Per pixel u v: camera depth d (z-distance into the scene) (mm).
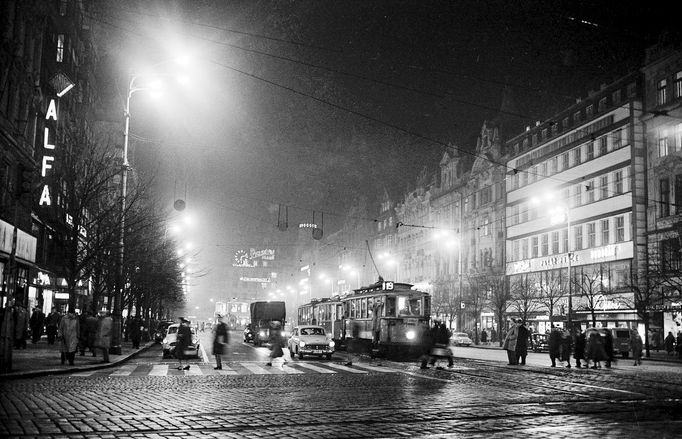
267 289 184500
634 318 49344
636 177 50875
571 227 59344
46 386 15922
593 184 56531
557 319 57781
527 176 66812
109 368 23344
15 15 32438
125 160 32875
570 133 60062
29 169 19453
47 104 39188
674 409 13141
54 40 40312
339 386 17469
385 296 33500
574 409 12977
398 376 21031
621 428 10578
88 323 27391
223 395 14969
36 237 37594
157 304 75125
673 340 43219
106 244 29734
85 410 11867
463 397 14906
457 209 82062
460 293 68312
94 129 56281
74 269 27953
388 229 108500
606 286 52094
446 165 86375
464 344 62000
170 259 54344
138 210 42281
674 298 43375
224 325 24203
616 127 53656
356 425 10719
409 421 11211
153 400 13727
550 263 61250
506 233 69875
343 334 40781
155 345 48531
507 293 60969
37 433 9500
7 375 17578
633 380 20250
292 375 21188
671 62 48688
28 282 36031
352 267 120875
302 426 10570
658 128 49781
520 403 13852
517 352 27891
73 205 29391
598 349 26469
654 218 49406
